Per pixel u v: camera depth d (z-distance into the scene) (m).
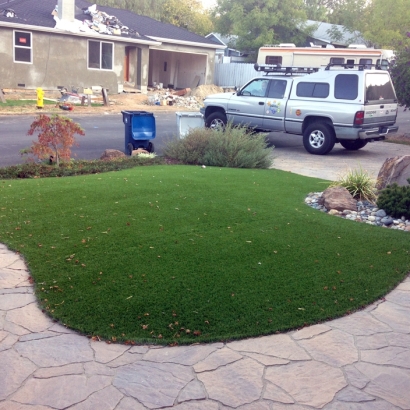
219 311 4.04
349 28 38.97
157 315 3.96
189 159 10.98
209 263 4.90
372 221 6.68
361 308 4.26
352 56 20.58
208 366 3.38
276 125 13.93
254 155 10.80
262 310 4.09
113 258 4.95
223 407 3.00
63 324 3.83
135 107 23.84
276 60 22.27
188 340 3.64
